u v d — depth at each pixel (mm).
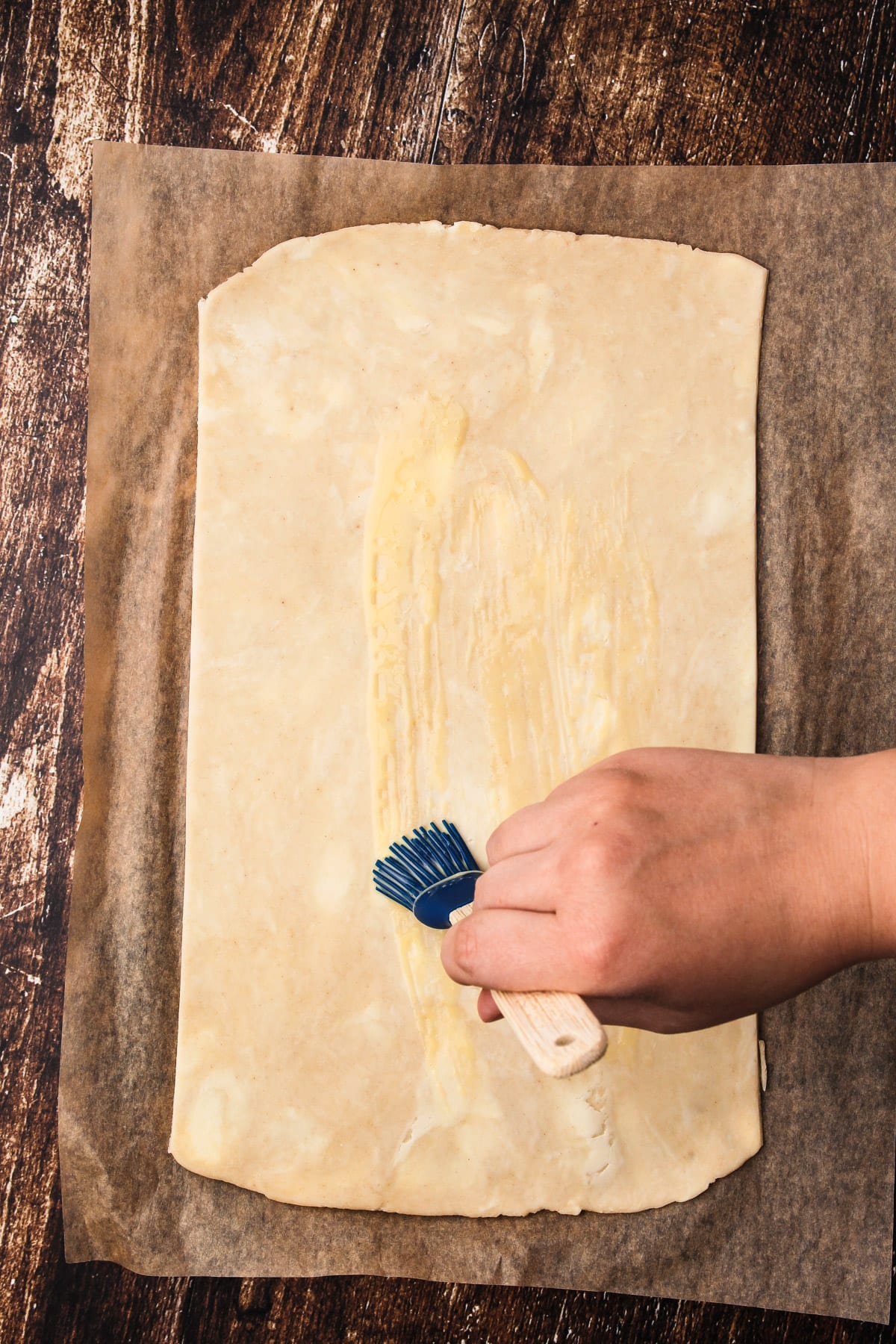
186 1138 1007
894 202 1084
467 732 1053
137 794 1057
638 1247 1006
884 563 1074
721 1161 1010
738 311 1085
